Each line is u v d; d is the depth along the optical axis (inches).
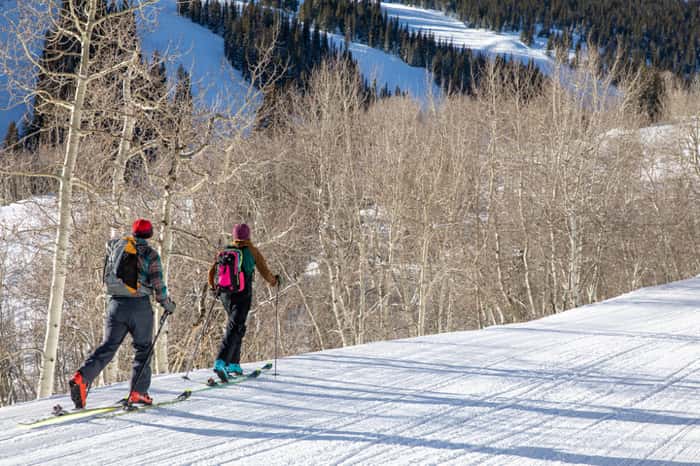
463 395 242.8
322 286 1020.5
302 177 962.7
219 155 627.8
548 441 191.5
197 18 4653.1
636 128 1192.8
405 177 978.1
